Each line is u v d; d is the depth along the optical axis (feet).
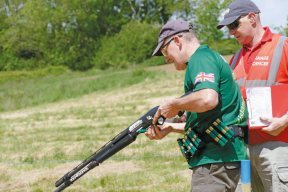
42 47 311.06
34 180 44.14
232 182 17.80
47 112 104.83
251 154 21.52
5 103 136.05
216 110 17.62
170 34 18.31
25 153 57.82
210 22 242.17
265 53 21.42
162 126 19.40
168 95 110.32
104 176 42.75
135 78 152.66
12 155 56.95
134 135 18.61
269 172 21.29
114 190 38.52
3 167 49.93
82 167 18.97
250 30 21.54
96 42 306.96
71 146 61.36
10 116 105.19
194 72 17.44
